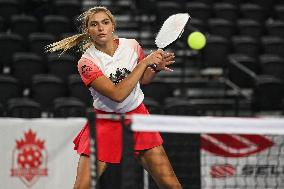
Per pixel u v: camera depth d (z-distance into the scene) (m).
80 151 10.35
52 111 23.03
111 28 10.58
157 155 10.71
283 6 38.28
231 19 36.25
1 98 25.25
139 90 10.84
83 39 10.93
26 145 14.04
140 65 10.09
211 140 14.63
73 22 33.66
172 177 10.80
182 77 28.62
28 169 14.02
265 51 32.41
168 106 22.69
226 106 27.89
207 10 35.53
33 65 27.91
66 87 26.17
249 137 14.77
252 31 34.47
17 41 29.72
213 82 29.95
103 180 14.49
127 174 10.46
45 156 14.03
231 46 32.00
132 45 10.88
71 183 13.97
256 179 14.74
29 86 27.53
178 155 14.51
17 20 32.25
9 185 13.97
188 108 22.11
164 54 10.30
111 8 36.16
